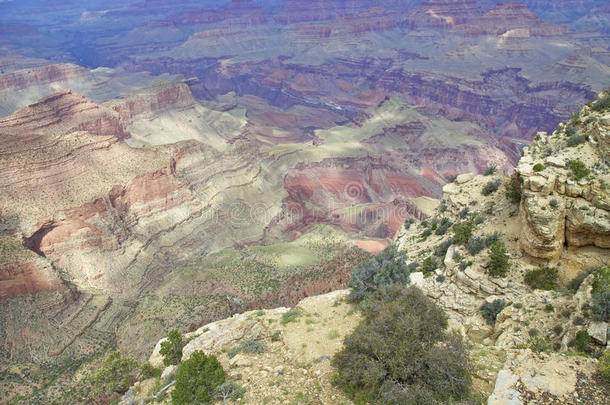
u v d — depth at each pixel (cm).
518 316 2838
